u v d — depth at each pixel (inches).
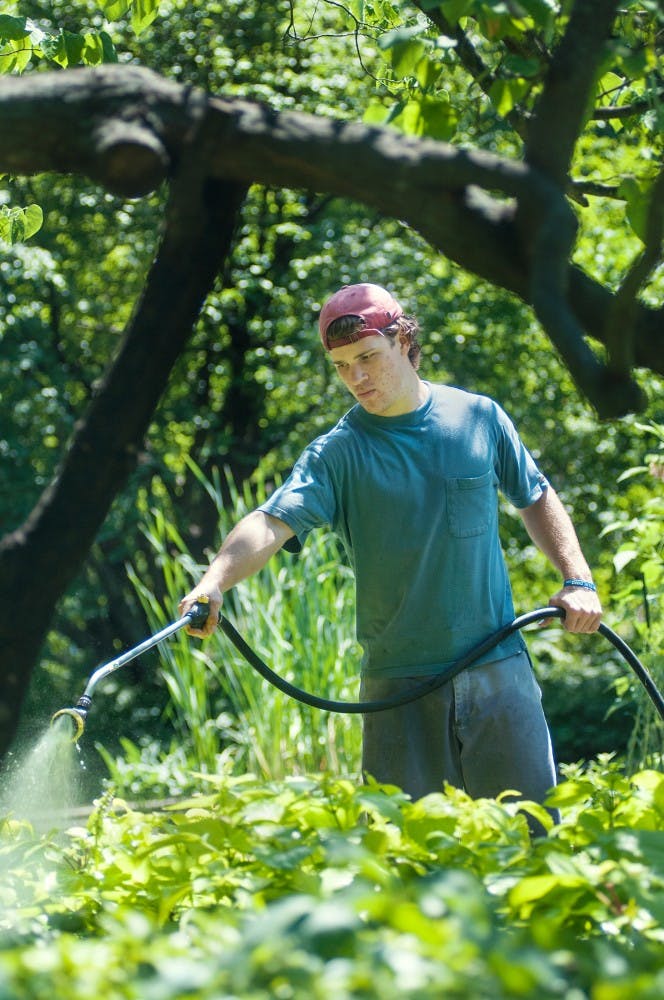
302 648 527.5
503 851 154.6
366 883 139.3
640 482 1041.5
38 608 166.1
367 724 263.3
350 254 1037.2
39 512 167.9
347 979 100.4
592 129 253.9
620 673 944.9
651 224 152.4
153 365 168.2
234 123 160.2
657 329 162.2
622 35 195.0
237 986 103.1
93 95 158.9
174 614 579.5
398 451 255.3
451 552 255.3
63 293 1048.2
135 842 183.8
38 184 968.9
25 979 106.4
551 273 152.7
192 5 885.2
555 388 1056.8
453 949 104.0
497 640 256.2
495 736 257.6
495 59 223.9
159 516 609.3
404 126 190.5
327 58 895.7
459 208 158.1
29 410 1024.9
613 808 171.8
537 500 273.6
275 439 1111.6
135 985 104.8
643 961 116.3
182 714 606.2
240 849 157.3
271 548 251.8
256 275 1051.3
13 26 244.7
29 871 179.2
